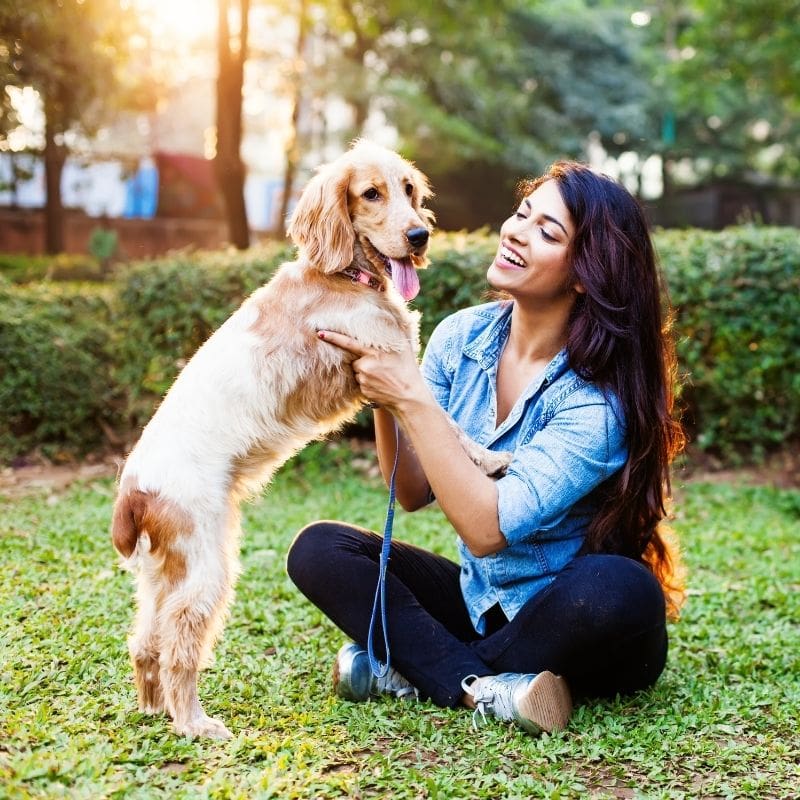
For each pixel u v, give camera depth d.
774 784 2.44
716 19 17.39
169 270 7.34
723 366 6.77
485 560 2.90
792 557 4.92
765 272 6.54
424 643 2.84
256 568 4.49
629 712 2.88
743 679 3.21
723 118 26.56
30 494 6.18
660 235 7.15
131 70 14.41
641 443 2.79
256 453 2.82
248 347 2.80
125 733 2.58
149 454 2.69
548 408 2.83
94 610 3.69
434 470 2.64
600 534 2.84
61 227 18.19
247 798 2.24
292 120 16.02
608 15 24.86
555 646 2.71
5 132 10.28
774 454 7.15
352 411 2.99
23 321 7.47
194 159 26.58
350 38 17.64
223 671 3.16
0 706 2.73
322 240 2.90
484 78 20.52
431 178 22.47
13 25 9.27
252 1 13.91
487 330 3.07
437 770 2.45
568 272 2.79
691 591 4.25
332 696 2.95
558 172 2.87
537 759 2.51
